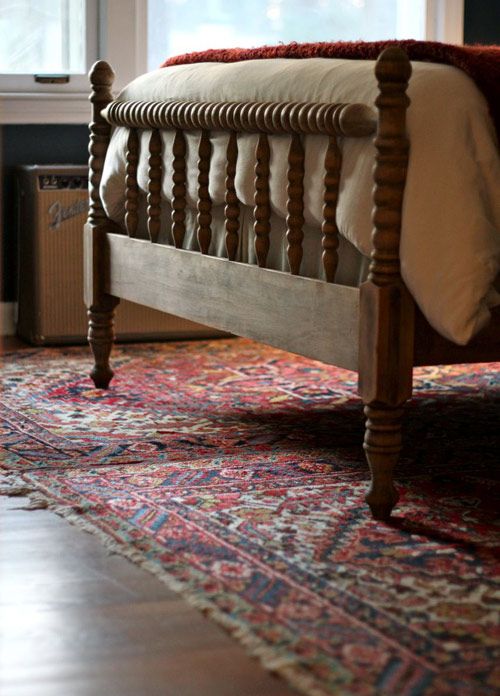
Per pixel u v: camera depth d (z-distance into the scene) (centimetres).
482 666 129
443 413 266
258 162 211
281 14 392
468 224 175
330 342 192
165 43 380
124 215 285
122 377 306
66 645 136
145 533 176
